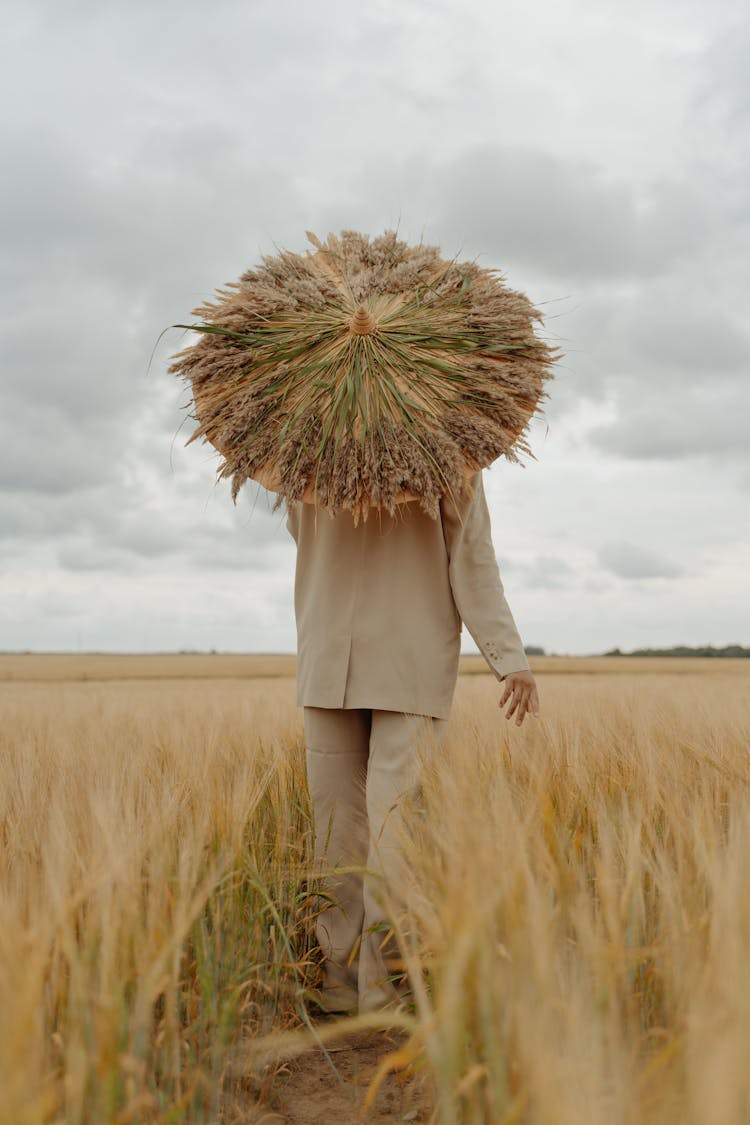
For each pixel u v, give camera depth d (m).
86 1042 1.33
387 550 2.72
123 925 1.49
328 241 2.94
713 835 1.64
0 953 1.26
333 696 2.71
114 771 2.54
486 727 3.15
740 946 1.22
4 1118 1.02
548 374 2.62
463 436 2.46
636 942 1.57
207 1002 1.77
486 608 2.71
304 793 3.10
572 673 31.81
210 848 2.04
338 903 2.63
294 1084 2.08
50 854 1.71
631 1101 1.10
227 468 2.58
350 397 2.46
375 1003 2.37
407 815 2.20
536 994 1.20
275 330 2.63
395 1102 1.97
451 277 2.74
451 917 1.31
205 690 12.47
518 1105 1.09
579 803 2.13
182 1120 1.59
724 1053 0.99
